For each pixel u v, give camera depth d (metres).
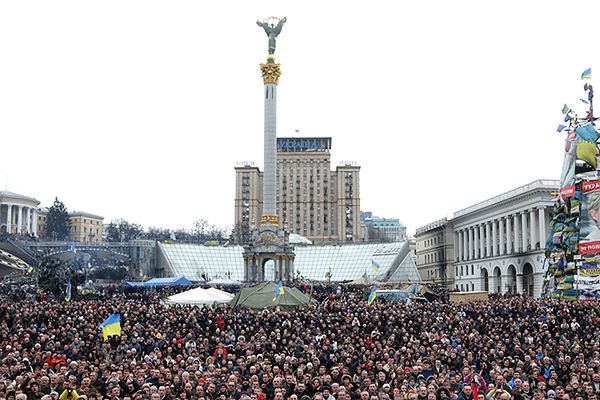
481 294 75.81
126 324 37.81
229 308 51.22
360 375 23.47
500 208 123.06
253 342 33.59
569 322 43.75
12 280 99.00
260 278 114.00
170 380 22.25
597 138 65.50
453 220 150.12
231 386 20.73
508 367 26.36
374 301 66.25
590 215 65.19
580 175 66.69
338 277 143.50
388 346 31.70
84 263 130.62
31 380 19.69
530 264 110.19
